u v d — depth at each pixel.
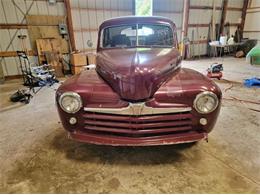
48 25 6.32
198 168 1.83
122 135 1.75
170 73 1.99
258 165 1.86
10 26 5.81
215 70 5.27
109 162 1.95
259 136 2.38
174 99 1.70
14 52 6.04
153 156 2.03
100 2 6.95
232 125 2.67
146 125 1.69
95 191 1.60
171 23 2.66
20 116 3.16
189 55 9.50
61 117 1.79
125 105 1.67
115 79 1.71
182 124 1.73
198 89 1.69
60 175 1.78
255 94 4.02
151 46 2.56
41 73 5.26
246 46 9.84
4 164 1.94
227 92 4.18
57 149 2.19
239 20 10.44
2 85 5.38
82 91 1.72
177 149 2.14
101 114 1.73
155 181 1.69
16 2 5.74
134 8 7.57
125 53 2.18
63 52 6.72
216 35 10.02
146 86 1.64
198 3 8.88
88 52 6.85
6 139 2.42
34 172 1.82
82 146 2.25
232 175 1.73
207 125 1.74
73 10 6.58
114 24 2.60
